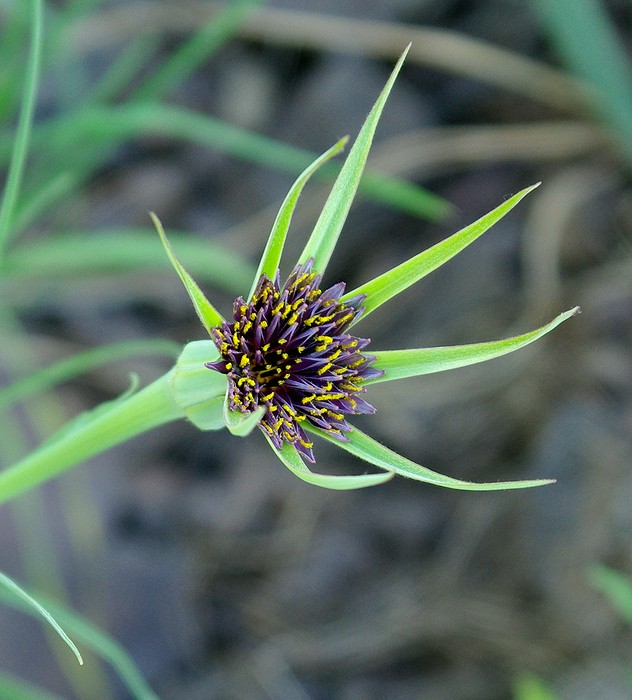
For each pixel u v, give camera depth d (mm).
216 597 490
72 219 514
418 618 491
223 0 541
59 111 506
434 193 552
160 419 297
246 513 505
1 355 457
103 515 468
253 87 558
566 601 471
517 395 508
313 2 553
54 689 418
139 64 531
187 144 544
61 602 435
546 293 510
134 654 448
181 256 411
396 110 547
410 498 519
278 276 292
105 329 506
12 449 411
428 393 515
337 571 504
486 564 498
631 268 518
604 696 439
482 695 472
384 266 536
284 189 528
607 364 502
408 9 565
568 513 481
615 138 526
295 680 479
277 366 292
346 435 290
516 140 545
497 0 583
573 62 487
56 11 516
